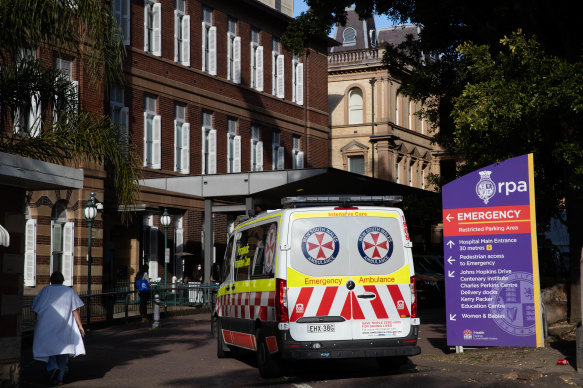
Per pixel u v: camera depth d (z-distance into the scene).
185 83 35.91
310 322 11.27
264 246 12.27
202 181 29.28
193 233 34.97
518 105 14.34
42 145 13.26
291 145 43.75
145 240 32.44
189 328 21.52
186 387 11.05
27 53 13.49
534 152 15.82
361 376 11.72
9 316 10.63
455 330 13.19
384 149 58.62
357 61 59.72
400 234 11.74
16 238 10.77
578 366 11.00
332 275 11.42
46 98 13.79
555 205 20.91
